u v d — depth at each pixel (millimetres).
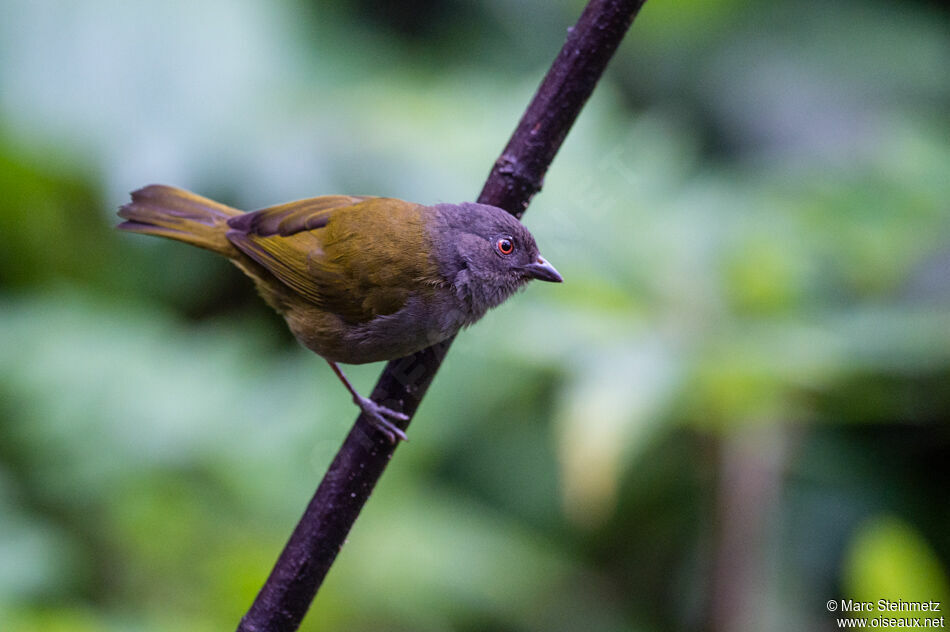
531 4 12680
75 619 8172
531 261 8031
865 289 9234
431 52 12469
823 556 10039
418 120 11016
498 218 7902
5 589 8336
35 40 10602
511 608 9773
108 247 11469
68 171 10828
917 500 10219
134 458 9164
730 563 8766
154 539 9125
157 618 8625
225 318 11617
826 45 12883
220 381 9695
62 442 9227
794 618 9516
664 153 9820
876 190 9883
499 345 8773
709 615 8859
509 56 12586
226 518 9328
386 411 6352
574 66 6199
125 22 10727
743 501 8719
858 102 12516
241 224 8219
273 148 10617
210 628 8562
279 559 6199
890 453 10336
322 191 10539
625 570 10641
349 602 9086
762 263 8359
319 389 9828
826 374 8062
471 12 12570
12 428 9430
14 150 10695
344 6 12344
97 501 9188
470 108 11180
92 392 9383
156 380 9531
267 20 11258
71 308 10203
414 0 12555
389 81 11672
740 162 12336
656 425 8234
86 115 10531
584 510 7805
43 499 9234
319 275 7805
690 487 10289
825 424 10297
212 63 10797
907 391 8547
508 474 10609
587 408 7852
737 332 8227
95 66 10625
